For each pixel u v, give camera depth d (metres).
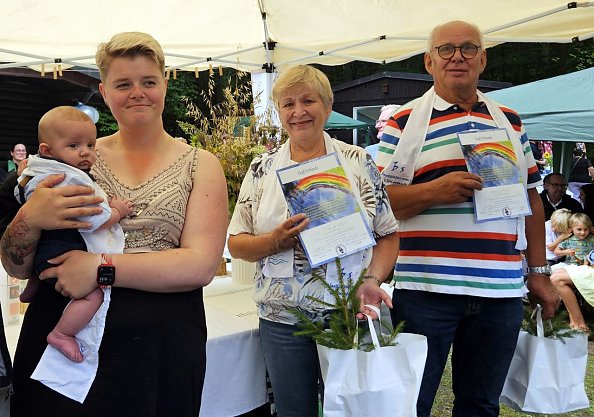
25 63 3.89
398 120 2.12
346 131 12.91
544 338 2.12
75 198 1.33
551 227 5.71
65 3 3.35
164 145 1.56
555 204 6.64
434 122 2.06
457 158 2.03
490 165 1.98
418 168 2.09
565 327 2.15
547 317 2.17
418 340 1.77
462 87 2.03
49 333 1.37
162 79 1.52
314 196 1.75
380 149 2.14
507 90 7.14
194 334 1.49
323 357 1.66
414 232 2.07
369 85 12.67
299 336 1.78
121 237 1.41
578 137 5.82
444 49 2.02
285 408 1.83
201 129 2.77
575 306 4.86
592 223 6.11
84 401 1.33
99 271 1.33
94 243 1.37
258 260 1.82
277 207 1.80
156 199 1.46
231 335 1.96
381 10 3.62
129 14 3.68
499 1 3.18
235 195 2.56
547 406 2.12
